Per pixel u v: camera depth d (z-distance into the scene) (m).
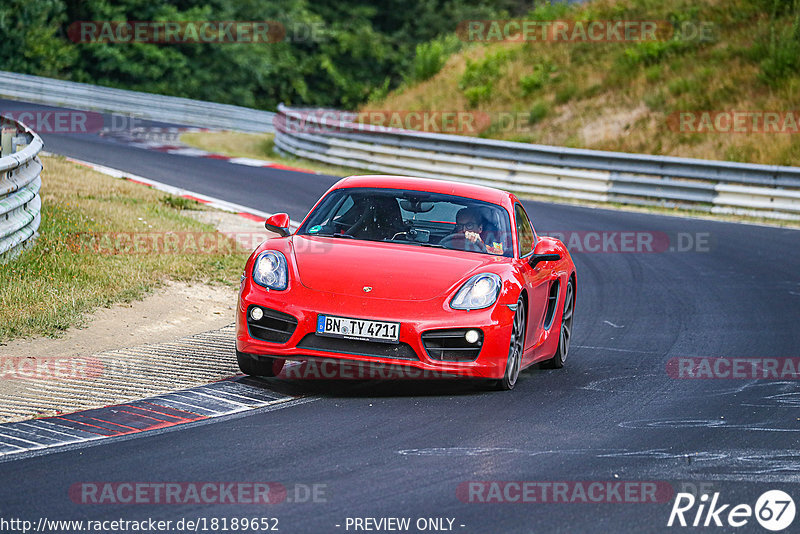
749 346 32.31
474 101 109.75
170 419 20.53
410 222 26.55
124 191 56.06
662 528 15.43
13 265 32.62
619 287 44.09
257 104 192.38
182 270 37.47
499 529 14.98
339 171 86.69
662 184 74.00
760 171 71.00
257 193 65.75
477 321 22.95
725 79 96.19
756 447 20.36
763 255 54.31
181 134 107.19
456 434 20.25
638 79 101.94
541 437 20.38
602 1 121.56
